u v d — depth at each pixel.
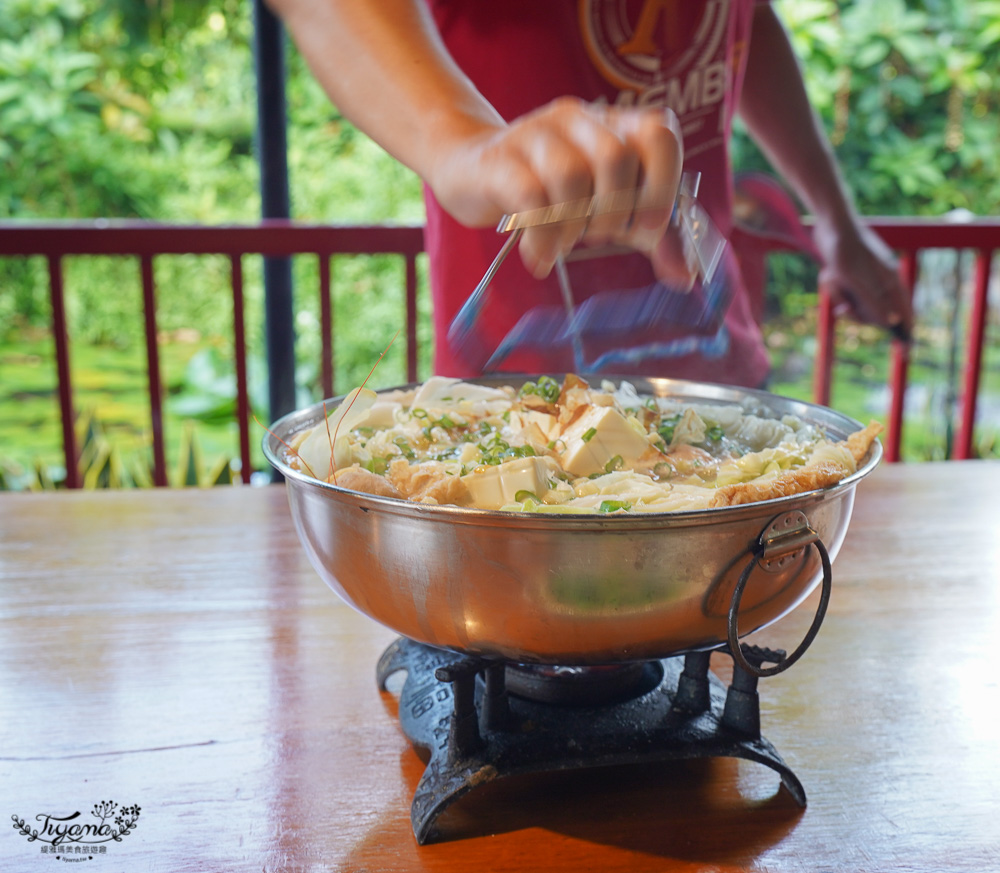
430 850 0.75
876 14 6.52
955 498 1.57
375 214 7.27
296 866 0.73
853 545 1.37
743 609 0.75
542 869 0.73
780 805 0.80
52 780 0.82
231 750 0.87
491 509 0.75
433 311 1.80
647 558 0.69
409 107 0.90
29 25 7.36
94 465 2.89
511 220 0.68
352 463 0.88
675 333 1.68
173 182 7.73
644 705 0.87
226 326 7.76
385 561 0.73
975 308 2.61
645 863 0.74
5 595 1.18
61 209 7.61
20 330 7.71
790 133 1.89
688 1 1.60
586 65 1.60
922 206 6.86
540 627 0.72
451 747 0.80
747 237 2.19
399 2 1.02
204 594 1.20
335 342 7.20
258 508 1.50
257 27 2.52
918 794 0.82
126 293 7.70
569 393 0.99
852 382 6.63
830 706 0.95
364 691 0.98
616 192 0.66
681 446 0.97
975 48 6.70
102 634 1.09
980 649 1.07
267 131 2.60
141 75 7.55
